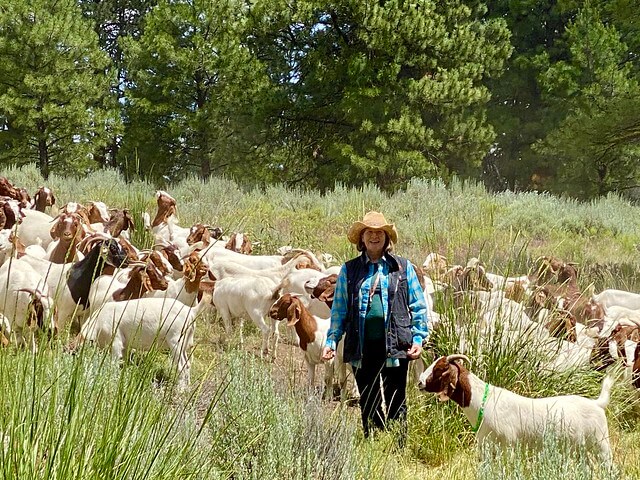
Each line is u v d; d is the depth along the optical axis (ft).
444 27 89.15
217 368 20.98
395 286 20.54
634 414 23.71
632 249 54.29
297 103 93.35
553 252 48.19
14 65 97.96
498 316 22.77
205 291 26.94
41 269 26.13
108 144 108.17
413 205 64.13
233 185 70.13
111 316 22.44
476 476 16.88
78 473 12.15
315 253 38.91
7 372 13.32
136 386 14.24
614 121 53.62
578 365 23.38
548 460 16.38
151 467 13.24
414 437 21.06
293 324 23.34
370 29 88.79
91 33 103.04
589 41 92.63
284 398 18.39
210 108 97.14
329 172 90.79
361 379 20.74
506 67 109.81
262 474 15.96
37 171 71.31
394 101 88.38
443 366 18.88
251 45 98.94
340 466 16.48
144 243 38.65
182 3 98.94
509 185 112.88
